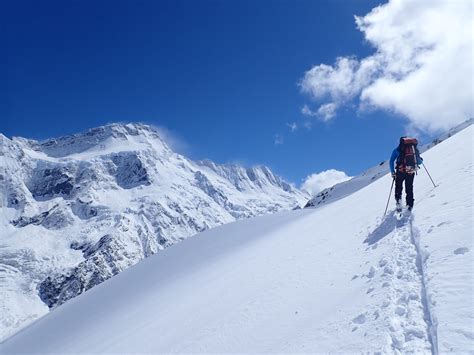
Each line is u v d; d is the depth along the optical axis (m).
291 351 7.29
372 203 18.56
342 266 10.85
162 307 20.70
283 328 8.82
